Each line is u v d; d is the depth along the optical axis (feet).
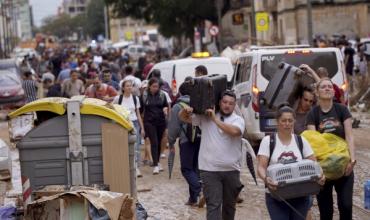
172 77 122.42
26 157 52.03
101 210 45.52
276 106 57.26
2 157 63.62
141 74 164.96
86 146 52.08
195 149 69.05
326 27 305.32
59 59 246.47
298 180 45.14
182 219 64.59
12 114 52.95
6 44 499.92
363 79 155.63
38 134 51.96
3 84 194.70
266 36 340.18
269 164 46.55
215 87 52.08
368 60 160.25
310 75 60.95
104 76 116.26
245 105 99.60
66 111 51.85
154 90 88.17
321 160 50.21
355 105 151.53
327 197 53.57
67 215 46.19
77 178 52.13
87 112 51.96
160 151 89.92
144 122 88.17
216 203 52.26
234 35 362.94
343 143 51.31
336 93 77.46
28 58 325.62
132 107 86.69
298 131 55.88
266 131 96.17
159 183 82.23
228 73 123.34
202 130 52.75
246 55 102.83
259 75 96.78
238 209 67.67
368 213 63.57
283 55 97.09
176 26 359.05
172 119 69.46
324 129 51.85
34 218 46.80
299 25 306.76
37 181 52.13
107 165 52.08
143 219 52.75
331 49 98.07
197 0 344.28
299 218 46.50
